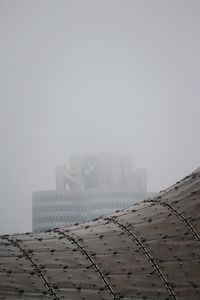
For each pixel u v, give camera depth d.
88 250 46.00
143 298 42.75
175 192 52.28
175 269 45.00
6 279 41.19
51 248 45.84
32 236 48.25
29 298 40.22
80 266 44.28
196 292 43.41
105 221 50.72
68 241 47.28
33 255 44.50
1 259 43.25
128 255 45.97
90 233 48.47
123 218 50.50
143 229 48.47
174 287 43.78
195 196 50.59
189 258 45.69
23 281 41.50
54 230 49.97
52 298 40.75
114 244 47.00
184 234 47.50
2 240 46.69
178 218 48.97
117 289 42.94
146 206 51.66
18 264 43.06
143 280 44.06
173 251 46.31
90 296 41.78
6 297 39.88
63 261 44.44
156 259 45.78
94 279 43.31
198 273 44.69
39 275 42.41
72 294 41.56
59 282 42.19
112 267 44.62
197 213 48.97
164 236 47.56
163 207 50.72
